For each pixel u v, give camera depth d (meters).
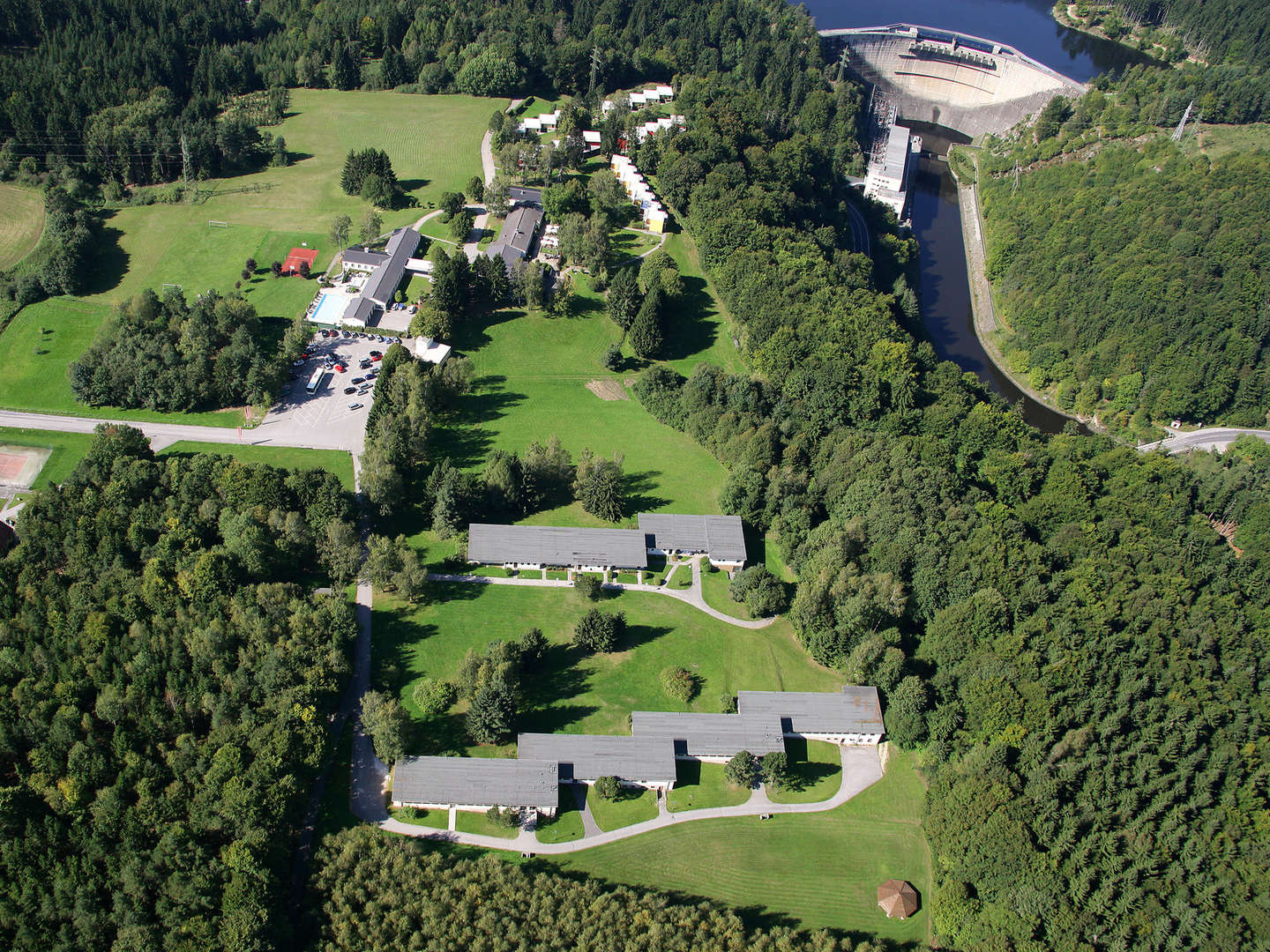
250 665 199.62
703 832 198.00
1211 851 189.88
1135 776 199.25
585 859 190.50
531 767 198.25
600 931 167.62
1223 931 176.75
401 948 163.25
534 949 163.50
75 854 171.25
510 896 172.88
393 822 193.00
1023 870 183.38
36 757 181.25
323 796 194.50
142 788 178.38
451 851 189.38
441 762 196.75
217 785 179.62
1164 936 178.38
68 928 162.50
